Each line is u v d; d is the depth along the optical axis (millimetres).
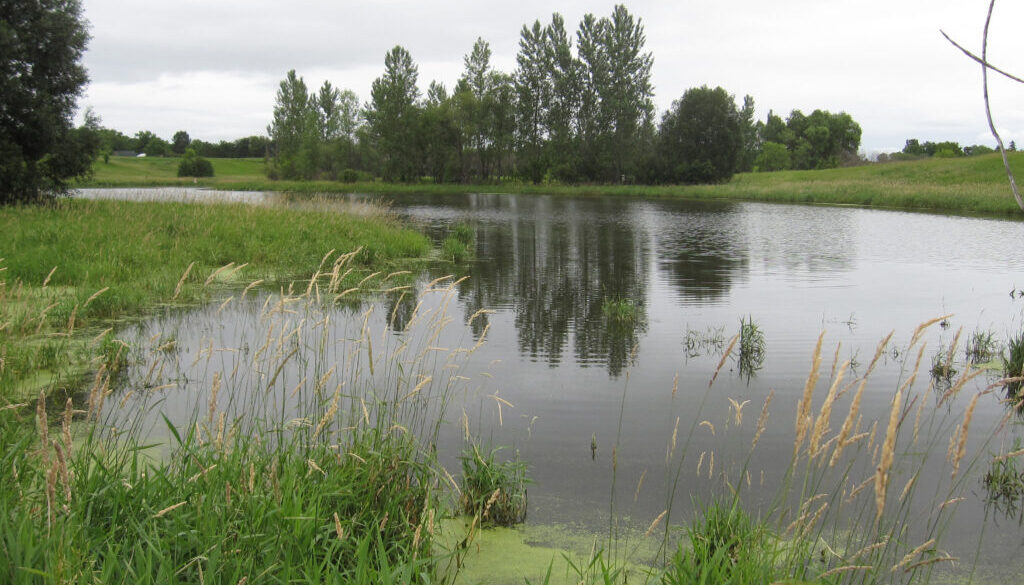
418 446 5195
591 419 6480
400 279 14422
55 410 6094
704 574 3201
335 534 3721
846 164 107688
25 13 25250
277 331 8859
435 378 7527
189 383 7039
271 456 4234
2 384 6461
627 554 4113
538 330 10234
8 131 24734
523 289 14086
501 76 69312
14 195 22781
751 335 9008
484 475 4738
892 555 4094
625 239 24906
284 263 14984
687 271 16953
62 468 2693
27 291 9914
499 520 4559
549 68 68125
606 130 67500
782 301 12812
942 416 6652
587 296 13320
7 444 4312
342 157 86750
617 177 69562
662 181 68812
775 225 31109
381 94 72750
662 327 10508
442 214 37812
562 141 68438
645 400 7066
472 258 19156
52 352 7516
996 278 15719
